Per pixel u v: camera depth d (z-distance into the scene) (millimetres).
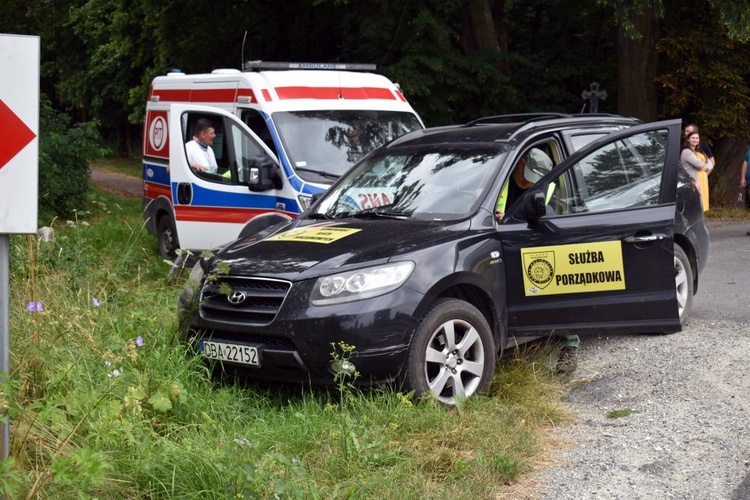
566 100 26156
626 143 7180
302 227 6707
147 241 13680
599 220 6793
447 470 4875
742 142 22406
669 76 22438
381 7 20562
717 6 19328
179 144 10836
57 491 3990
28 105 3936
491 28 22062
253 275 5914
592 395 6309
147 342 6613
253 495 4066
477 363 6035
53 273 7484
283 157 10227
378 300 5648
